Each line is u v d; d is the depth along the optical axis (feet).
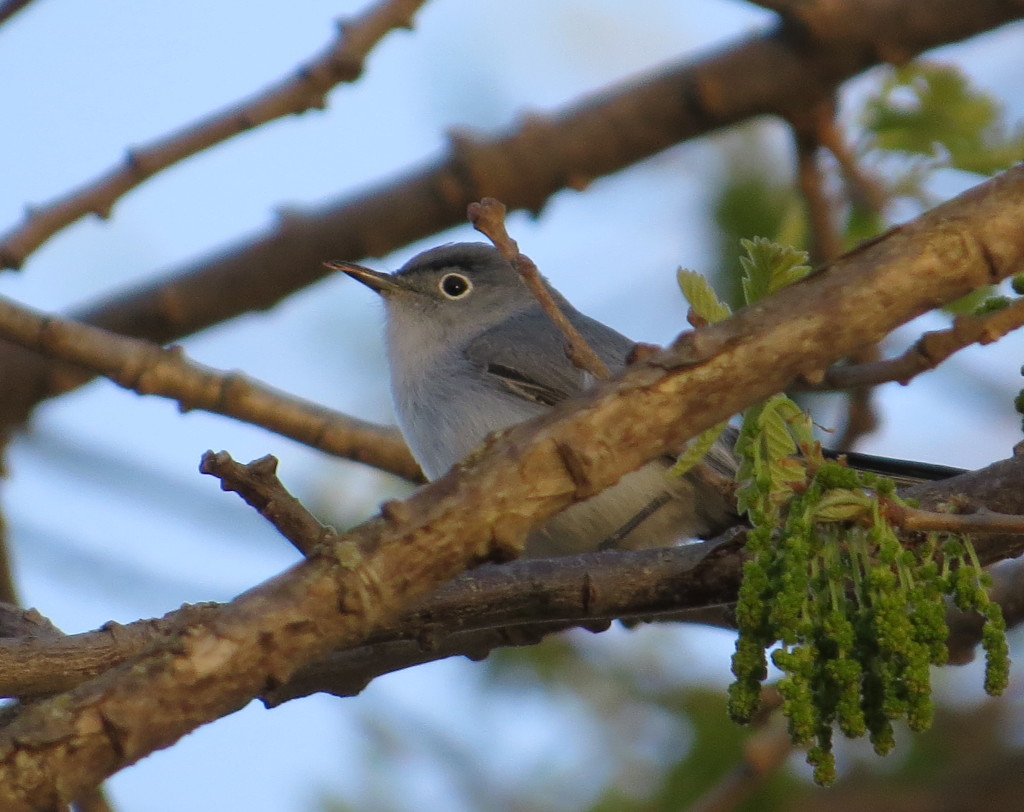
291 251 39.91
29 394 40.06
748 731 36.19
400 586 15.66
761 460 18.99
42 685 21.83
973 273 16.40
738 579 23.88
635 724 38.42
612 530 39.63
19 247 31.42
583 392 16.28
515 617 23.93
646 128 38.40
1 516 36.83
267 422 35.63
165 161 31.99
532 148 38.81
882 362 19.27
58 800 14.71
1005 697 39.42
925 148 35.58
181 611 22.74
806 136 36.27
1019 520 18.71
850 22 35.91
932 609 18.13
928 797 36.99
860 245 16.55
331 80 31.96
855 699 17.67
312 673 25.02
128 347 33.68
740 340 16.12
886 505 18.81
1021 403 21.21
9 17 31.32
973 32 35.86
